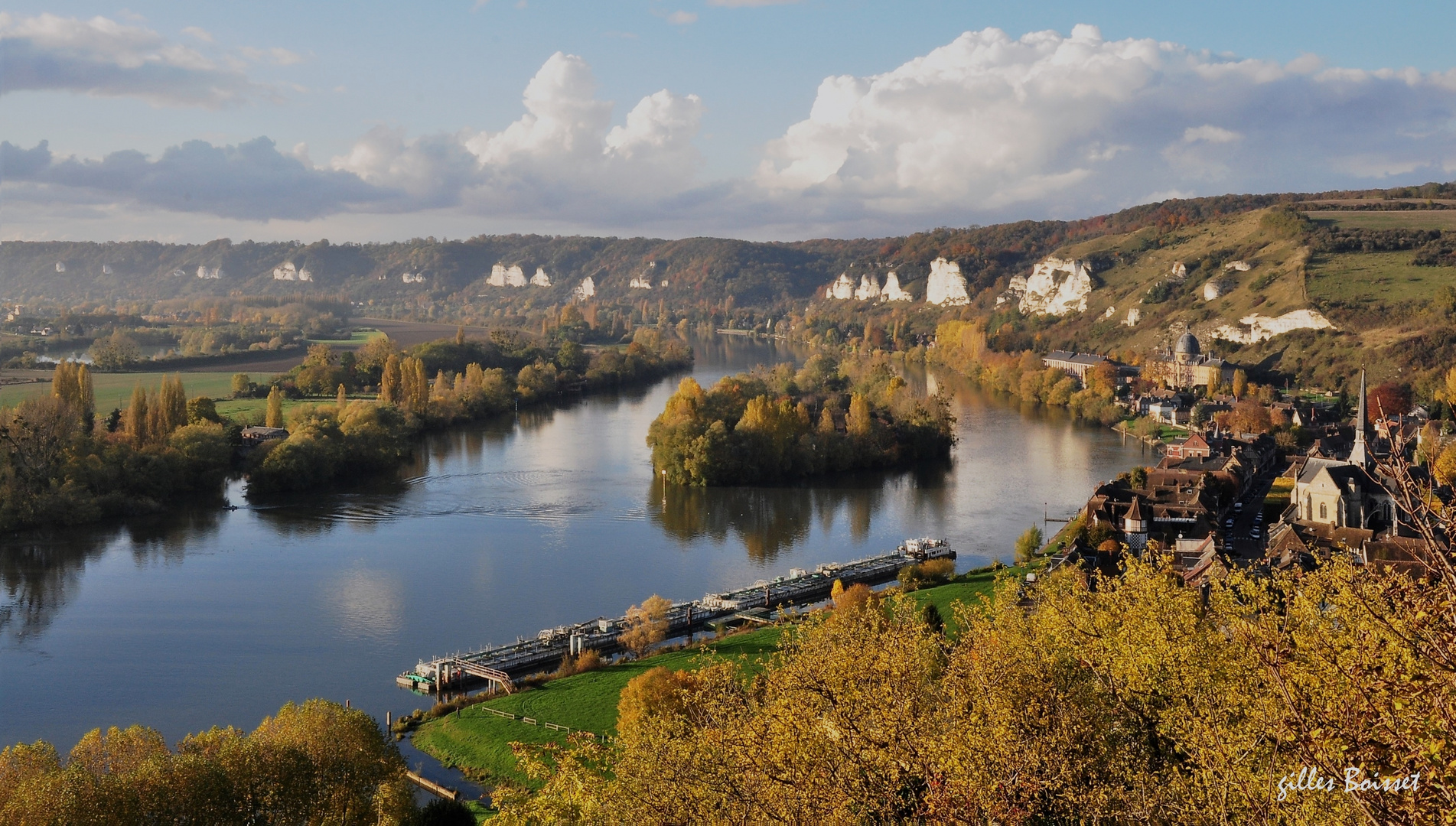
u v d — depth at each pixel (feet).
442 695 343.87
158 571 479.00
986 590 405.39
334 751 239.71
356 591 451.94
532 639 390.21
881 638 195.83
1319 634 144.46
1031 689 183.73
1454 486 86.99
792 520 585.63
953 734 159.84
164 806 212.43
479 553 512.63
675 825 161.07
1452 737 78.48
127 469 602.85
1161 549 398.83
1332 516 507.71
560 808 181.57
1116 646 199.62
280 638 394.93
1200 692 178.50
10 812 203.21
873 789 154.92
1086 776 163.12
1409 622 84.43
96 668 364.17
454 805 213.87
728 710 191.62
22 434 602.44
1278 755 133.18
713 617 415.64
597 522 577.84
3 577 467.93
